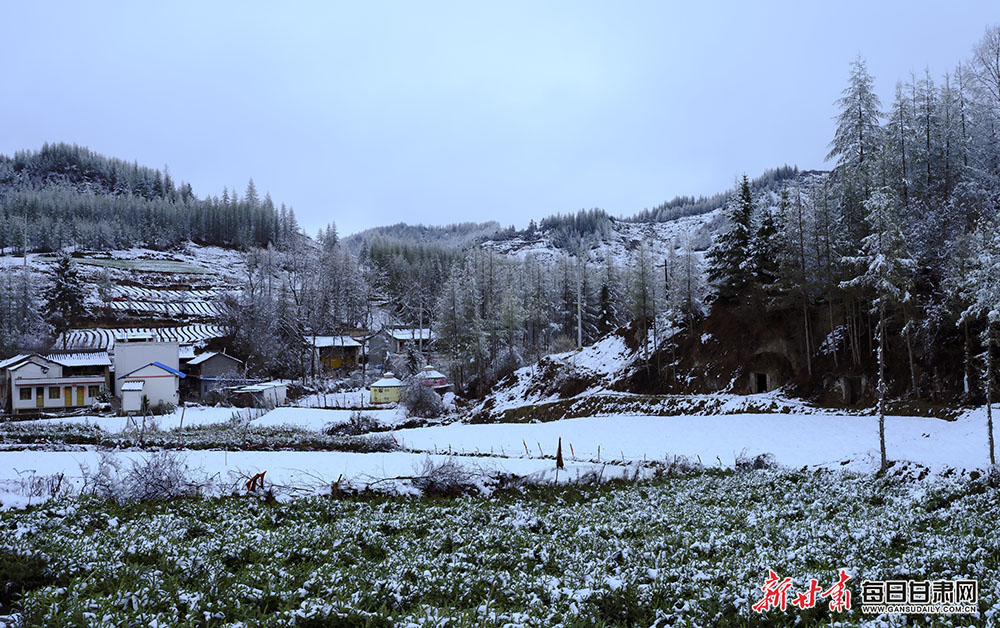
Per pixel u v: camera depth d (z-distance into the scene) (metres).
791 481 26.34
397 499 20.44
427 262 151.38
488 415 60.69
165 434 39.28
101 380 68.62
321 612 8.13
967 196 40.47
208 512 16.39
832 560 13.02
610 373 62.66
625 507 20.80
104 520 14.23
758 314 50.50
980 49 45.62
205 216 197.00
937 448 29.12
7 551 9.57
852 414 39.41
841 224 45.66
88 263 146.50
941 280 38.69
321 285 117.12
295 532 13.80
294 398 75.06
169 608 8.04
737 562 12.59
